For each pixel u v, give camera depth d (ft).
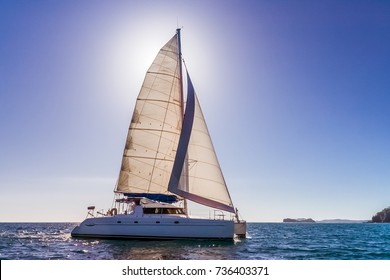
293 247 121.60
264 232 274.57
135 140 126.00
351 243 146.10
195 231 109.70
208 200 114.73
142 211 115.85
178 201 123.65
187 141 117.80
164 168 126.52
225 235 109.19
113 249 100.22
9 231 272.51
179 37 132.67
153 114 127.03
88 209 123.44
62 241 140.36
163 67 129.29
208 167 117.29
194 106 120.78
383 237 195.83
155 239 111.75
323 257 94.43
